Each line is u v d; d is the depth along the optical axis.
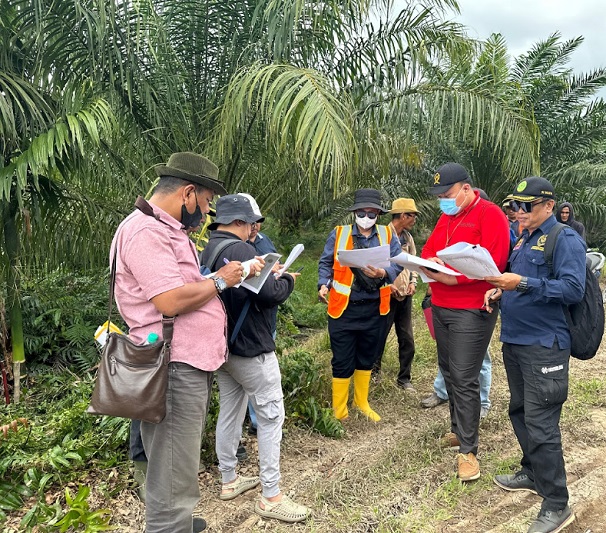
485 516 2.67
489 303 2.89
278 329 5.78
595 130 10.20
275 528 2.57
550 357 2.43
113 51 4.30
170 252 1.87
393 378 4.59
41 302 4.88
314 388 3.98
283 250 11.01
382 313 3.64
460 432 3.01
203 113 4.78
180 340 1.89
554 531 2.44
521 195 2.46
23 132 3.81
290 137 4.16
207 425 3.20
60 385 4.38
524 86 9.98
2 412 3.88
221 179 4.74
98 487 2.81
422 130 5.08
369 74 5.12
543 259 2.43
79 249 4.44
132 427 2.60
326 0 4.48
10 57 4.00
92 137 3.45
